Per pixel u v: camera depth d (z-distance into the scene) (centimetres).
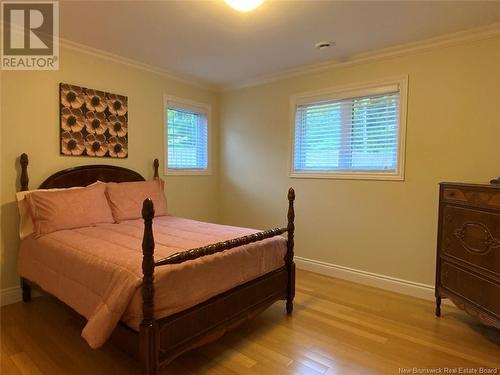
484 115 261
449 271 244
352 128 336
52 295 221
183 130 412
